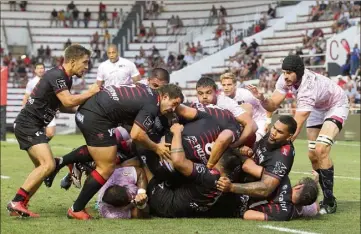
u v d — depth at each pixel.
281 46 51.22
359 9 48.66
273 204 11.24
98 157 10.89
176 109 11.12
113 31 61.81
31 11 62.84
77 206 11.09
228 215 11.46
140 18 61.59
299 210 11.47
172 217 11.27
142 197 10.90
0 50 60.19
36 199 13.61
